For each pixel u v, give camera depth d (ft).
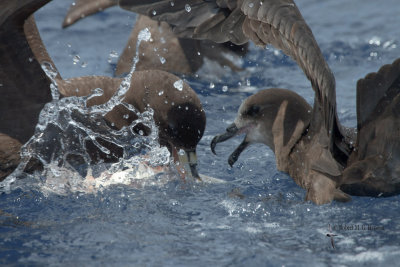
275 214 31.45
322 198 31.60
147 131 37.78
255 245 28.32
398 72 31.12
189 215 31.53
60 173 35.55
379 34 58.80
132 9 38.55
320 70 28.09
